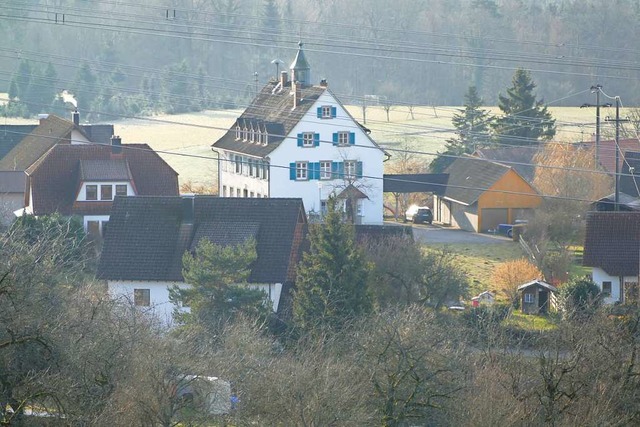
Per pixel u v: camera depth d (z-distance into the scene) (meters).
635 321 101.94
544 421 89.06
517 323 144.00
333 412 83.81
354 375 92.00
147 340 91.38
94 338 85.12
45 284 86.12
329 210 138.62
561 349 105.50
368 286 135.88
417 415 89.56
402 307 136.88
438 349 96.44
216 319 133.25
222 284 138.88
